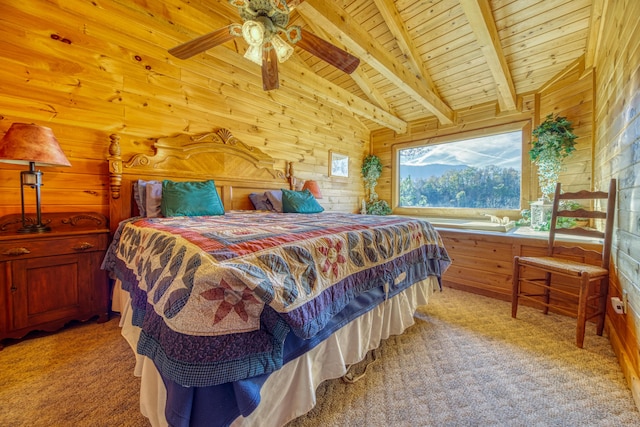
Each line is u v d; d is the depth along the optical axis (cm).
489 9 249
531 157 297
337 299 121
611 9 193
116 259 189
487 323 205
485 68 320
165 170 253
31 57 192
